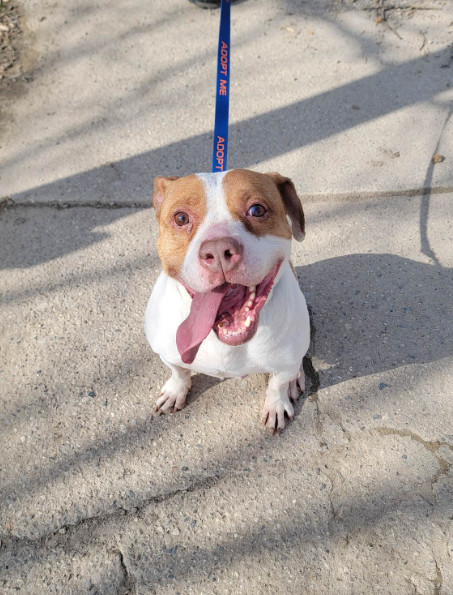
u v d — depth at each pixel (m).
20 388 0.85
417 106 1.20
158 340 0.68
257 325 0.57
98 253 1.00
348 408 0.81
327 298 0.93
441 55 1.29
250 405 0.82
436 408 0.80
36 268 0.99
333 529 0.70
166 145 1.16
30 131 1.19
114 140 1.17
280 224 0.59
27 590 0.67
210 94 1.24
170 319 0.65
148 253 1.00
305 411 0.81
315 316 0.91
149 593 0.67
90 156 1.14
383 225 1.02
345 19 1.37
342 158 1.12
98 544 0.70
